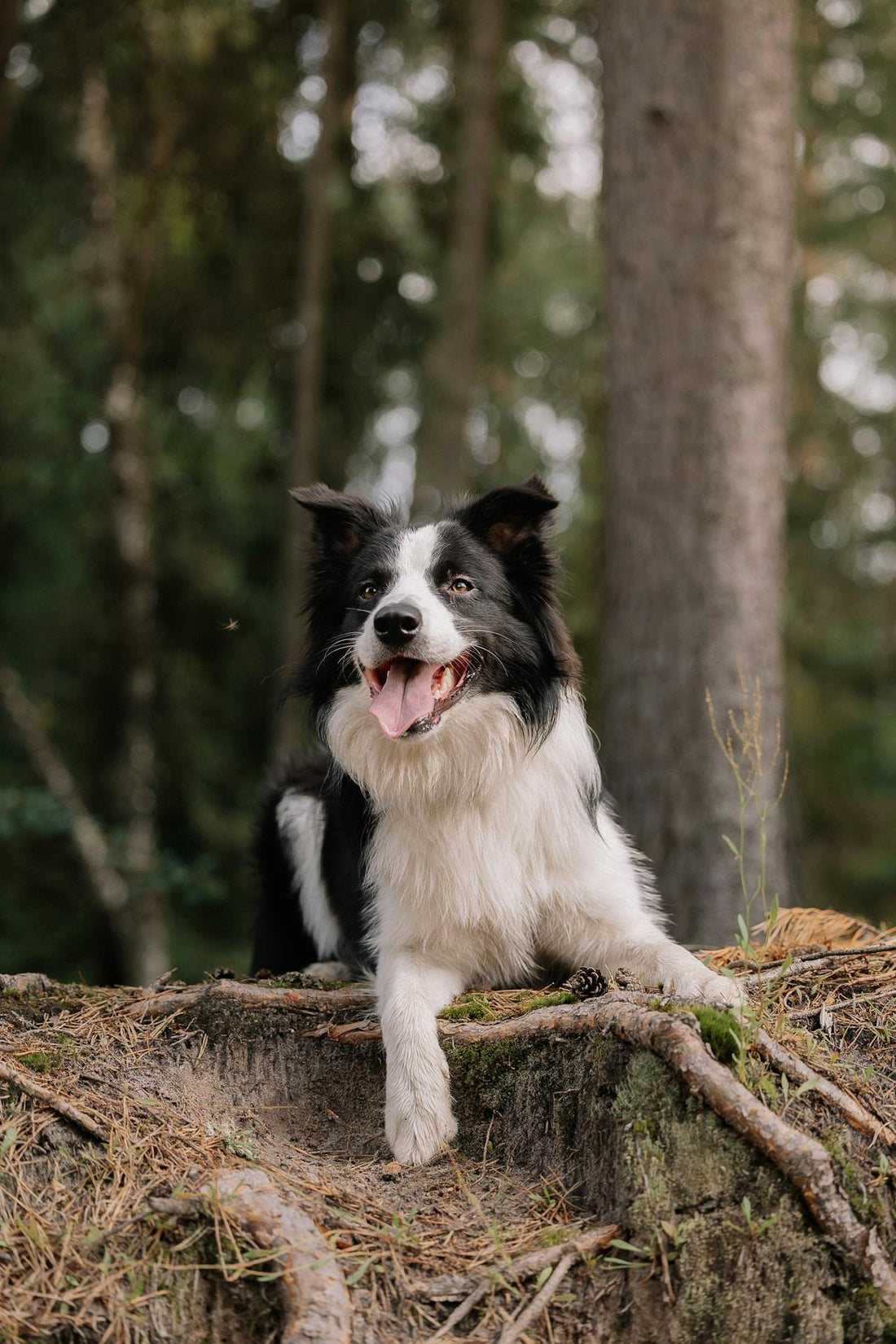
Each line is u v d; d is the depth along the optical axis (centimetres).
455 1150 269
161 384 1239
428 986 309
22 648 1325
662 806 500
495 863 326
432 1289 218
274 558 1298
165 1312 217
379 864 339
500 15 1060
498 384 1423
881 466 1559
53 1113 260
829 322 1527
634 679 517
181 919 1262
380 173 1207
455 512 362
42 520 1313
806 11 1050
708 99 528
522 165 1215
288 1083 301
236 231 1153
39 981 331
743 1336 215
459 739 329
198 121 1106
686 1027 237
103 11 968
